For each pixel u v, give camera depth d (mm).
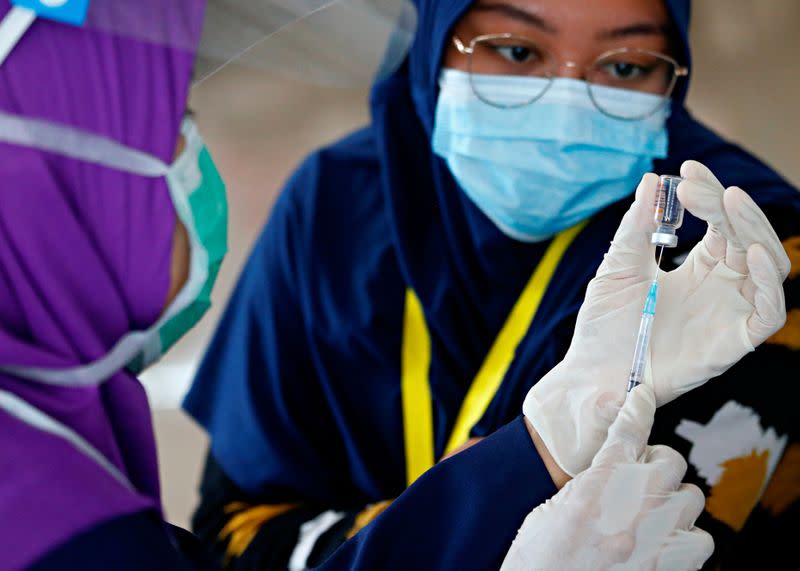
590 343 1190
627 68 1735
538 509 1148
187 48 995
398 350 1905
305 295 1990
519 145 1733
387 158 1944
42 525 839
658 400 1178
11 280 932
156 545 908
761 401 1521
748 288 1149
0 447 875
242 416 2016
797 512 1680
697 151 1793
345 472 2006
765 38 5008
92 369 968
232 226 4227
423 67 1875
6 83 923
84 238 959
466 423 1823
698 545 1124
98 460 942
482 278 1865
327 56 1319
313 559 1749
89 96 951
